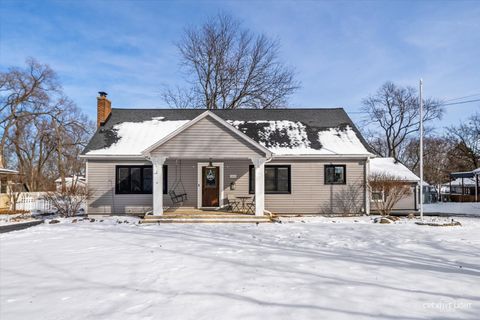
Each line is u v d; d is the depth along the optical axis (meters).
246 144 15.84
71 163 47.09
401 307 5.06
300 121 20.67
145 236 11.51
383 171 21.30
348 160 18.06
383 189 17.75
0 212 20.39
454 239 11.02
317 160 18.02
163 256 8.45
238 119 20.88
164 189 17.86
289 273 6.87
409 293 5.67
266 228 13.49
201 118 15.80
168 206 17.81
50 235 11.91
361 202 18.00
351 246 9.90
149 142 18.56
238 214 16.02
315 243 10.34
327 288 5.92
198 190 17.91
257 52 34.62
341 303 5.22
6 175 24.47
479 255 8.67
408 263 7.79
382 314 4.80
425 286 6.04
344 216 17.81
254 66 34.69
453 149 47.56
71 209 17.84
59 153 40.94
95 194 17.66
